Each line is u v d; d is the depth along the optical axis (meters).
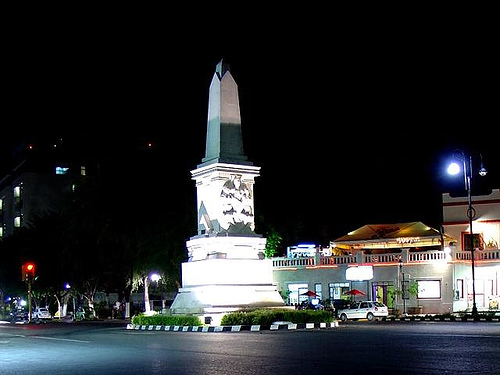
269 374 14.12
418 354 17.81
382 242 55.38
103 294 95.25
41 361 19.34
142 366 16.81
